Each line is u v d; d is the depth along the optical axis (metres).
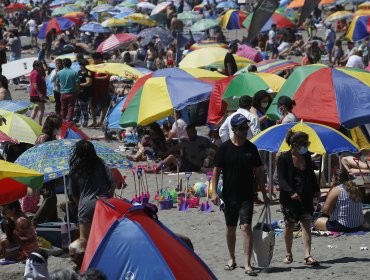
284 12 92.50
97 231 16.72
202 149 38.53
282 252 25.19
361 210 27.19
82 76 51.94
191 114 44.25
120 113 45.47
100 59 53.53
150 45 74.81
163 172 38.62
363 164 33.25
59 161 24.27
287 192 23.14
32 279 17.97
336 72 31.67
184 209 31.59
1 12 143.00
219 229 28.59
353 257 24.38
